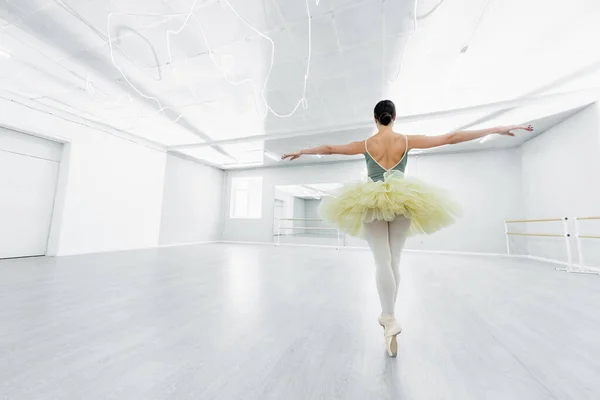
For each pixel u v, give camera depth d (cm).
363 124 512
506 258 535
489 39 281
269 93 400
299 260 448
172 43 294
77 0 241
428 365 104
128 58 320
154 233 646
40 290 221
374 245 116
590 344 126
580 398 84
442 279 299
